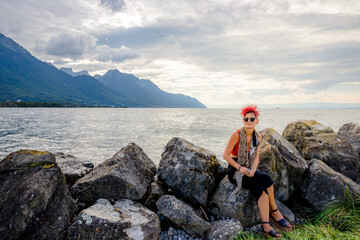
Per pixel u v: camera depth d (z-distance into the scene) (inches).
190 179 168.2
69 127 1425.9
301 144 254.8
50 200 126.7
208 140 860.0
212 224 151.9
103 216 129.4
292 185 192.5
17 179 127.0
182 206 148.1
